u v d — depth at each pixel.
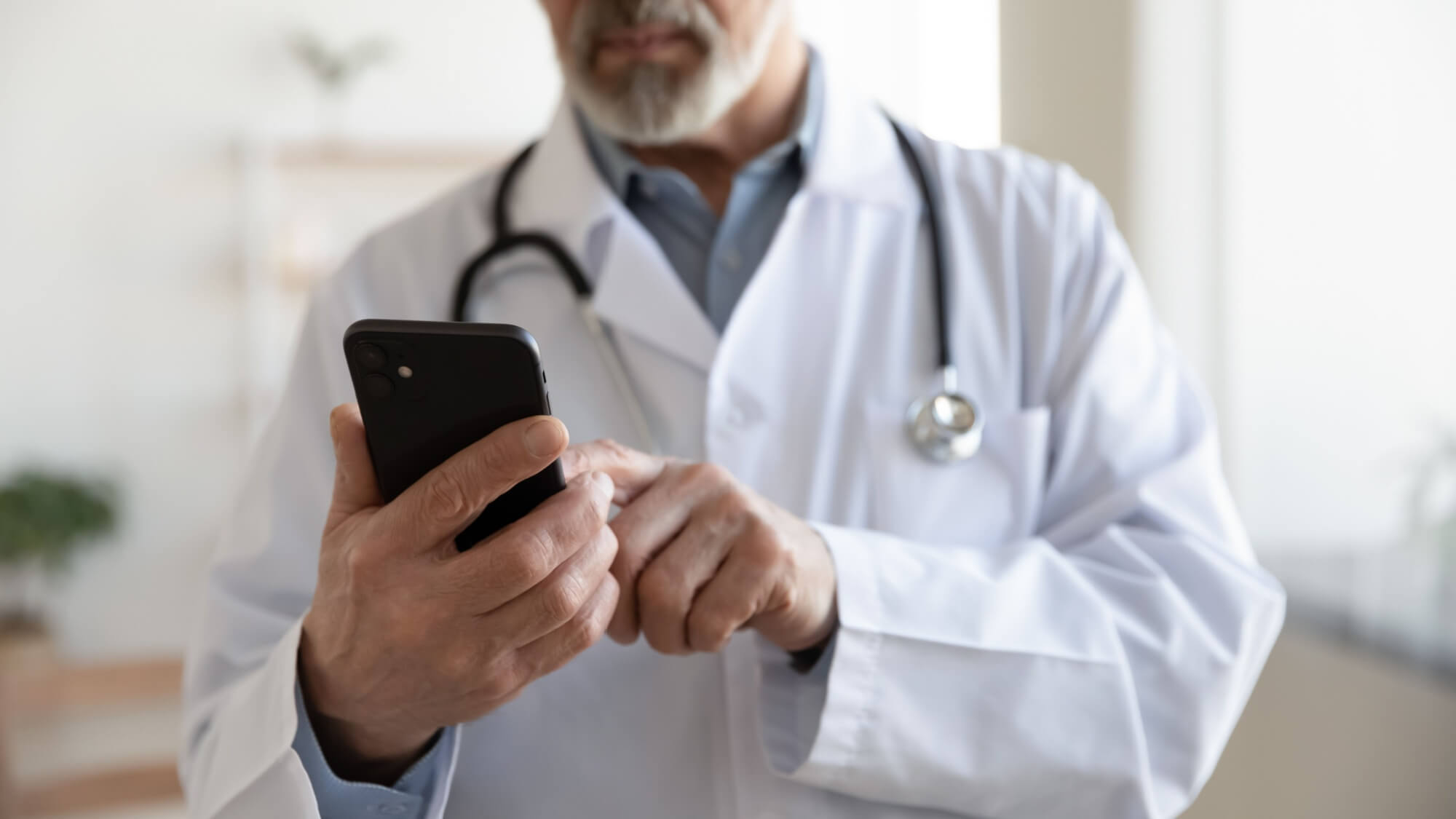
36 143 3.16
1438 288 1.45
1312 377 1.60
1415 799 1.48
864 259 0.93
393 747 0.71
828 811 0.80
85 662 3.17
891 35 2.84
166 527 3.25
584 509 0.59
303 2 3.29
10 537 2.95
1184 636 0.81
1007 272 0.92
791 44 0.96
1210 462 0.90
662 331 0.90
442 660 0.61
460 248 0.98
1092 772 0.77
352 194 3.32
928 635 0.75
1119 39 1.58
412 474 0.60
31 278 3.17
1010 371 0.90
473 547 0.61
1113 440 0.89
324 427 0.92
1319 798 1.62
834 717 0.75
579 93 0.89
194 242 3.25
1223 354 1.64
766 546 0.70
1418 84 1.46
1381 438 1.53
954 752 0.77
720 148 0.96
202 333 3.26
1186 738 0.80
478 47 3.39
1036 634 0.78
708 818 0.81
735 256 0.95
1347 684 1.58
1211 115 1.57
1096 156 1.59
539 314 0.92
